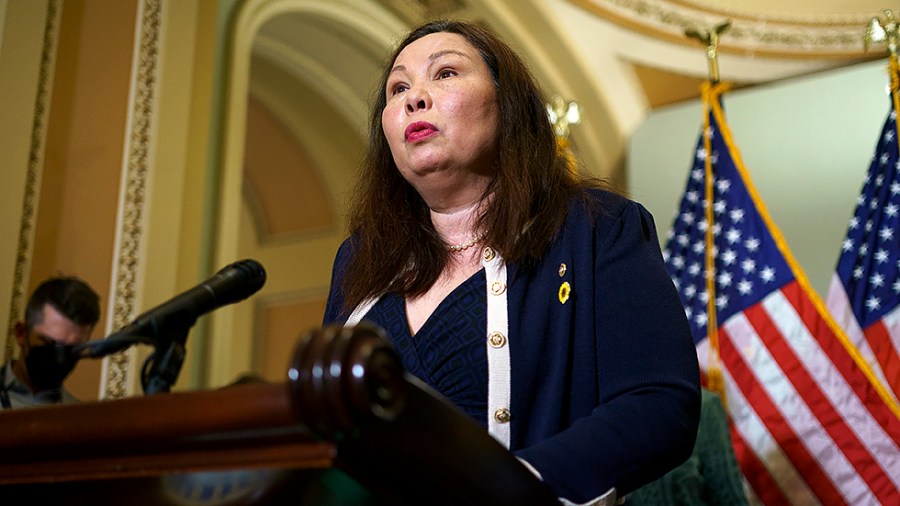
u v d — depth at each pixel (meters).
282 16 5.69
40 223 3.52
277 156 7.20
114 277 3.68
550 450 1.00
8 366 1.46
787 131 6.50
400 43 1.60
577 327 1.23
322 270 7.14
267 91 6.73
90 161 3.72
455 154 1.35
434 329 1.26
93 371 3.52
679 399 1.10
